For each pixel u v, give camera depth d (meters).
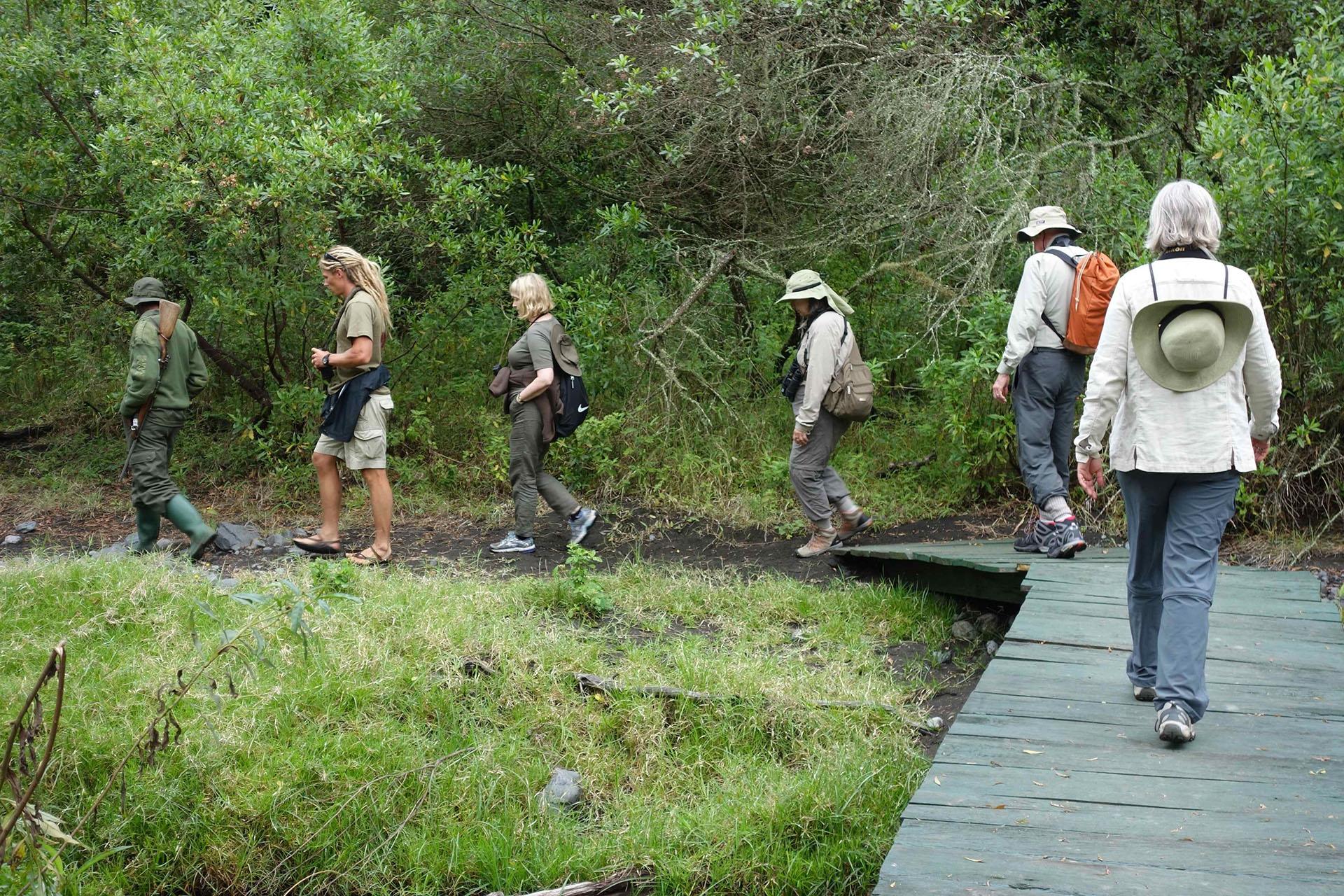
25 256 9.41
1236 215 6.77
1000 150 8.14
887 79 8.41
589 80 9.63
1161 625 3.76
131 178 8.44
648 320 9.19
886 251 9.26
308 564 6.38
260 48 8.59
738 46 8.69
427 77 9.59
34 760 2.83
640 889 3.95
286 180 7.66
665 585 6.61
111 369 9.57
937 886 2.95
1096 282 5.96
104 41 8.80
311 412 8.81
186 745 4.21
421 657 5.05
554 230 10.73
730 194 9.45
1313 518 7.12
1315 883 2.95
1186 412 3.59
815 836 4.08
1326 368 6.80
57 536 7.90
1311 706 4.10
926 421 8.84
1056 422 6.33
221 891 3.93
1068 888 2.93
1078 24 10.05
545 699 4.87
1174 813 3.33
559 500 7.52
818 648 5.74
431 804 4.23
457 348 10.07
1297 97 6.46
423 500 8.53
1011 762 3.67
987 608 6.38
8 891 3.00
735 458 8.80
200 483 8.89
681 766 4.59
